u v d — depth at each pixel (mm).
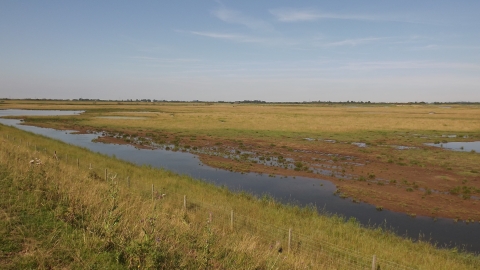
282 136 46469
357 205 18094
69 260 6551
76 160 22797
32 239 7121
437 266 9953
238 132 51031
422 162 29156
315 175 24750
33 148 25344
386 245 11578
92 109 118500
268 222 12742
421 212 17047
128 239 7488
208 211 13203
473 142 41781
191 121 67750
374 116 79938
